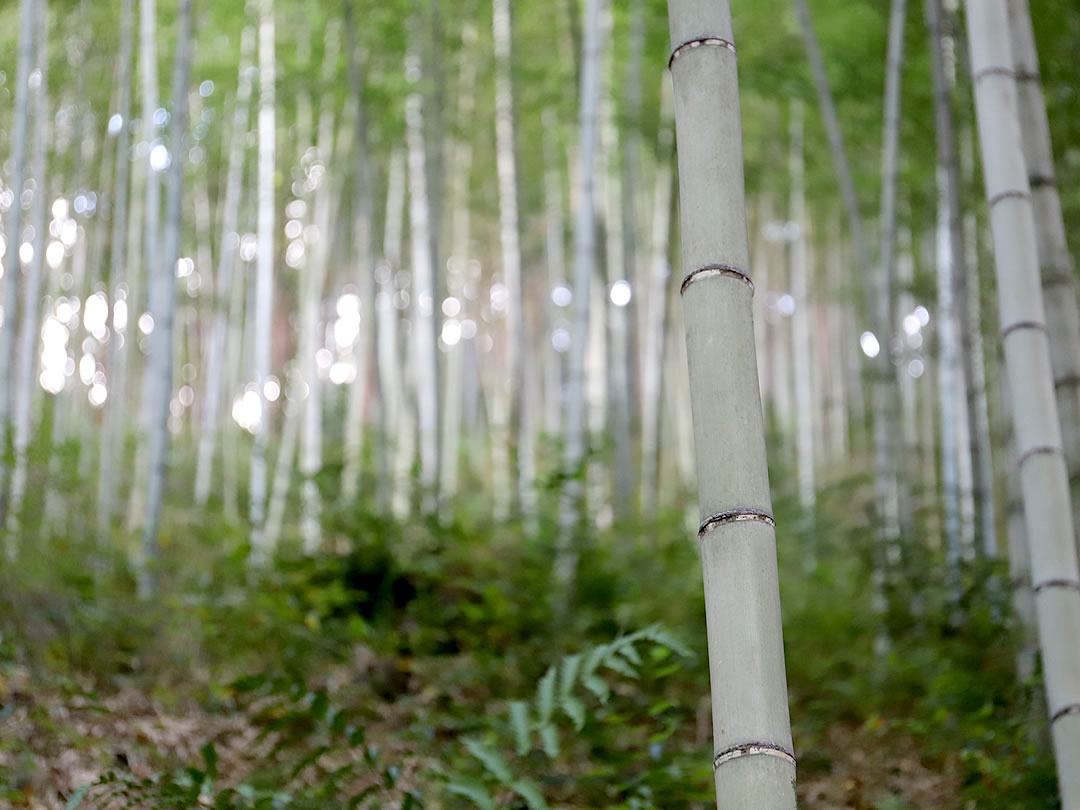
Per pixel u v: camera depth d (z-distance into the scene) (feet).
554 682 8.61
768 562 5.04
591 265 20.54
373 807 8.74
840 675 17.46
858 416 43.52
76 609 13.47
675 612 18.35
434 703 13.52
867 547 20.12
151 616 14.11
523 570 17.54
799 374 38.83
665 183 35.73
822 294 50.60
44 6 21.84
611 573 18.34
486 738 11.26
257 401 25.95
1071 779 7.15
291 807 8.44
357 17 29.68
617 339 33.01
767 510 5.12
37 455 17.42
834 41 27.78
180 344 38.73
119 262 23.97
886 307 22.34
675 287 43.37
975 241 24.54
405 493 24.29
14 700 11.30
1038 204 9.60
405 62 31.07
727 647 4.96
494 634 15.33
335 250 43.06
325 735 11.00
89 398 28.35
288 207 39.27
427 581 17.03
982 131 8.36
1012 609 13.92
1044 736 9.59
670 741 12.52
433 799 9.73
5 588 13.43
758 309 49.49
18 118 19.10
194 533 19.84
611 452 28.50
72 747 10.18
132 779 9.45
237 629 13.37
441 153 28.48
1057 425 7.82
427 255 31.65
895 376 22.52
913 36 24.39
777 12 29.17
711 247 5.38
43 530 16.52
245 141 33.24
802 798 11.25
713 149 5.49
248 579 15.83
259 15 28.58
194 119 31.86
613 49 32.45
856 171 33.32
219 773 9.81
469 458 43.16
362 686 13.56
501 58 30.83
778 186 39.91
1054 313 9.43
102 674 13.07
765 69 27.91
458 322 45.19
